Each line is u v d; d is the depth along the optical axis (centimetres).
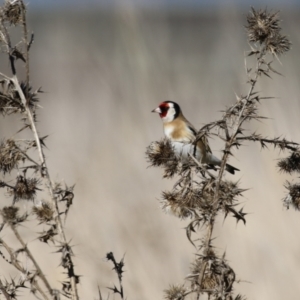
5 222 668
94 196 1503
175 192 694
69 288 693
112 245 1334
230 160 1619
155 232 1376
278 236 1362
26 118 736
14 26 728
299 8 2011
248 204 1443
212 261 649
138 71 1867
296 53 1927
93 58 3356
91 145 1808
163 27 1989
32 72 3744
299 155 702
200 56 4106
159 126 1855
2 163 709
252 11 702
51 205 716
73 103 2962
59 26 4750
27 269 664
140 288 1230
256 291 1259
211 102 2483
